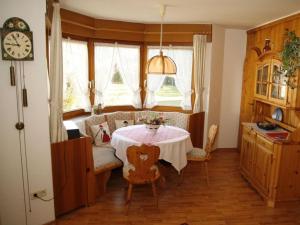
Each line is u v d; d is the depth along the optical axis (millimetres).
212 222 2934
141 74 5117
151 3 3342
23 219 2662
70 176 2980
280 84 3537
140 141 3385
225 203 3346
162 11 3604
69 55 4164
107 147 3928
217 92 5121
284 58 3230
